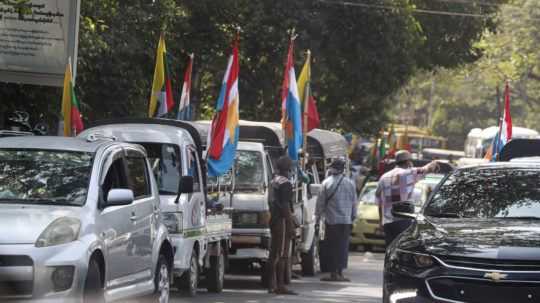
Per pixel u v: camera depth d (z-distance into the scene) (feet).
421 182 159.33
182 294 88.02
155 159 86.43
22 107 113.80
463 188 64.34
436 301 53.72
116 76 133.28
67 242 54.49
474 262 53.36
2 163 61.62
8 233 53.52
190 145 89.10
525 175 64.90
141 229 65.36
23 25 101.81
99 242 56.75
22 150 62.69
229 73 100.37
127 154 66.69
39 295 52.80
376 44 190.08
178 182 85.71
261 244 99.66
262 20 175.73
